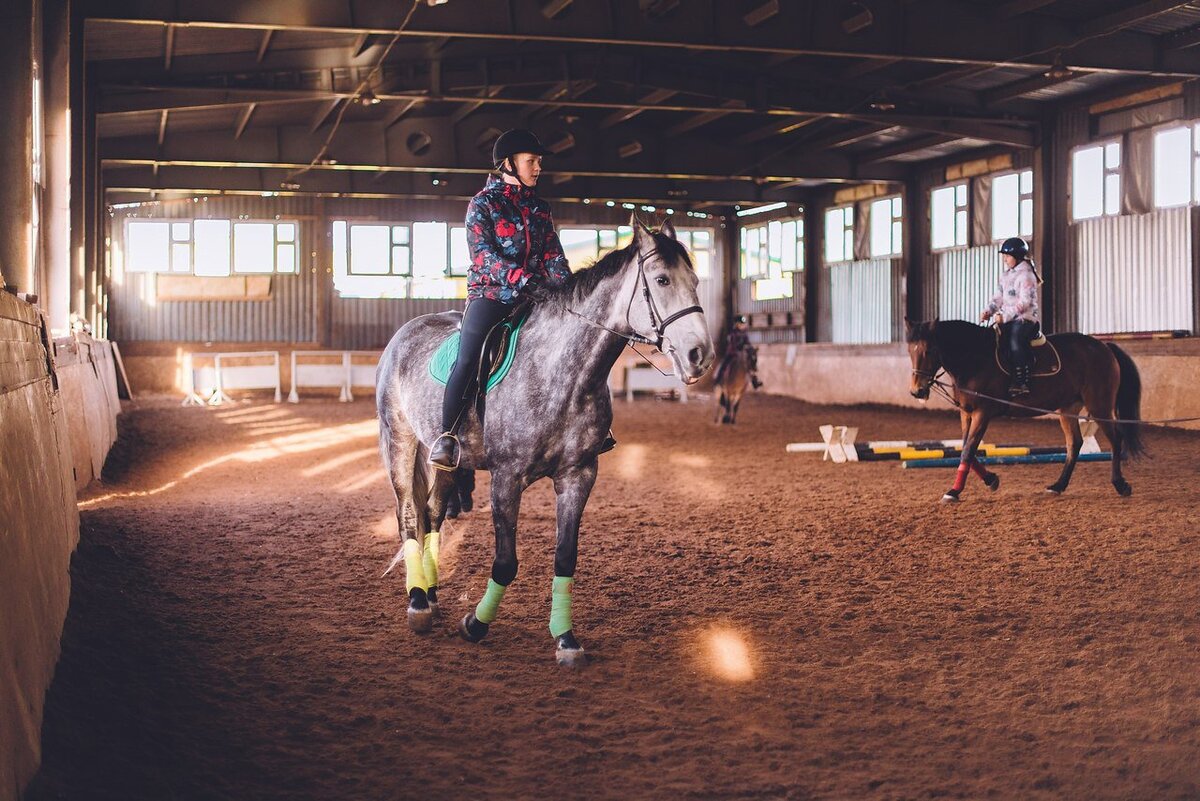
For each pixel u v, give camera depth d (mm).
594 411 4480
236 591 5910
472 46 15180
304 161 19828
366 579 6293
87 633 4680
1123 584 5746
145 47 13688
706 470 12016
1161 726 3811
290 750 3646
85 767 3260
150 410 20781
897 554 6824
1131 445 8906
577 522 4652
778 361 26781
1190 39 13812
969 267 21188
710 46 12000
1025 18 13117
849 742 3748
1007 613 5328
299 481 11305
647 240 4262
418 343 5227
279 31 13352
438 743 3742
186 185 22953
